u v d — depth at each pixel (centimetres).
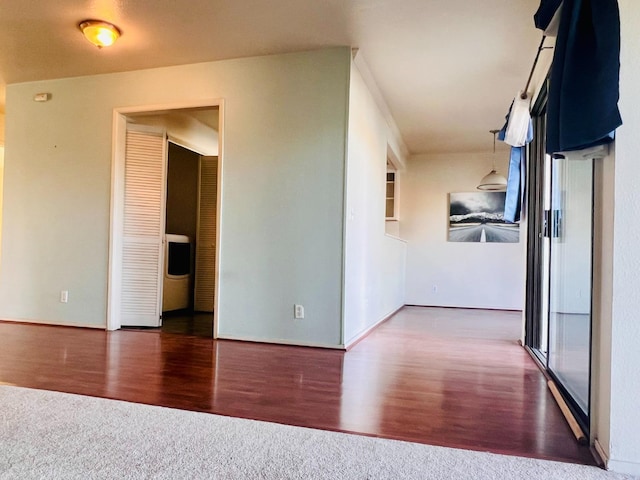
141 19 324
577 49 169
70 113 441
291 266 374
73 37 354
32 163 451
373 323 479
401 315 600
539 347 370
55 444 166
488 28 327
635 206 157
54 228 443
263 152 384
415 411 213
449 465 156
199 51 378
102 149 432
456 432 188
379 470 151
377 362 314
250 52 379
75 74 432
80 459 155
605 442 161
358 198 401
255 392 237
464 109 511
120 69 418
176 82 409
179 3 302
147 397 223
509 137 338
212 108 408
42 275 444
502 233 706
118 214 431
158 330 428
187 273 589
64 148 443
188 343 367
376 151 474
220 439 173
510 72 405
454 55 374
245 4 302
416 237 742
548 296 307
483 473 151
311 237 370
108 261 428
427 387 254
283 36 348
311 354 337
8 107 461
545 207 353
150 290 443
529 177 388
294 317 371
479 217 717
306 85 375
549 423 201
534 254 378
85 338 379
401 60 386
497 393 246
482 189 692
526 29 327
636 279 157
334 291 363
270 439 175
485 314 630
